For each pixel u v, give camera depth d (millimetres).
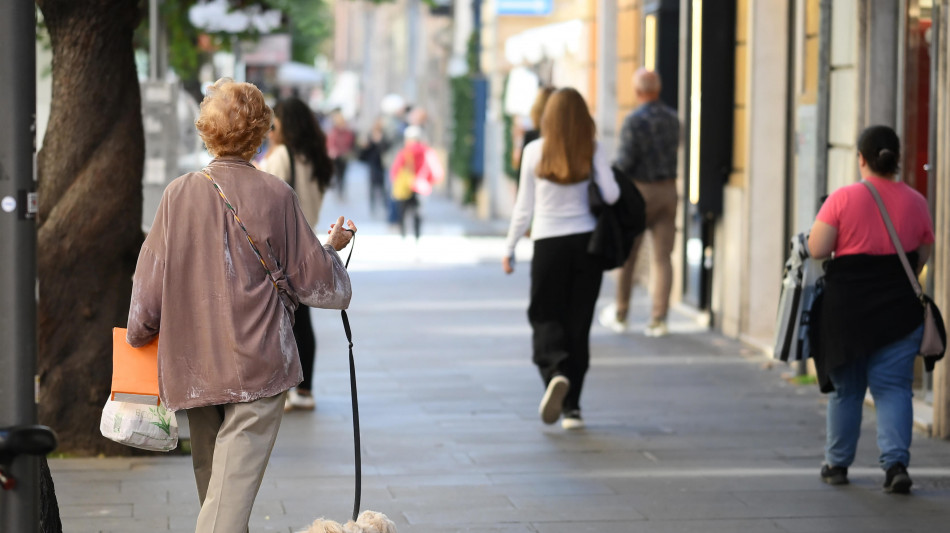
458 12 64438
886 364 12211
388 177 63062
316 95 115125
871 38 16531
